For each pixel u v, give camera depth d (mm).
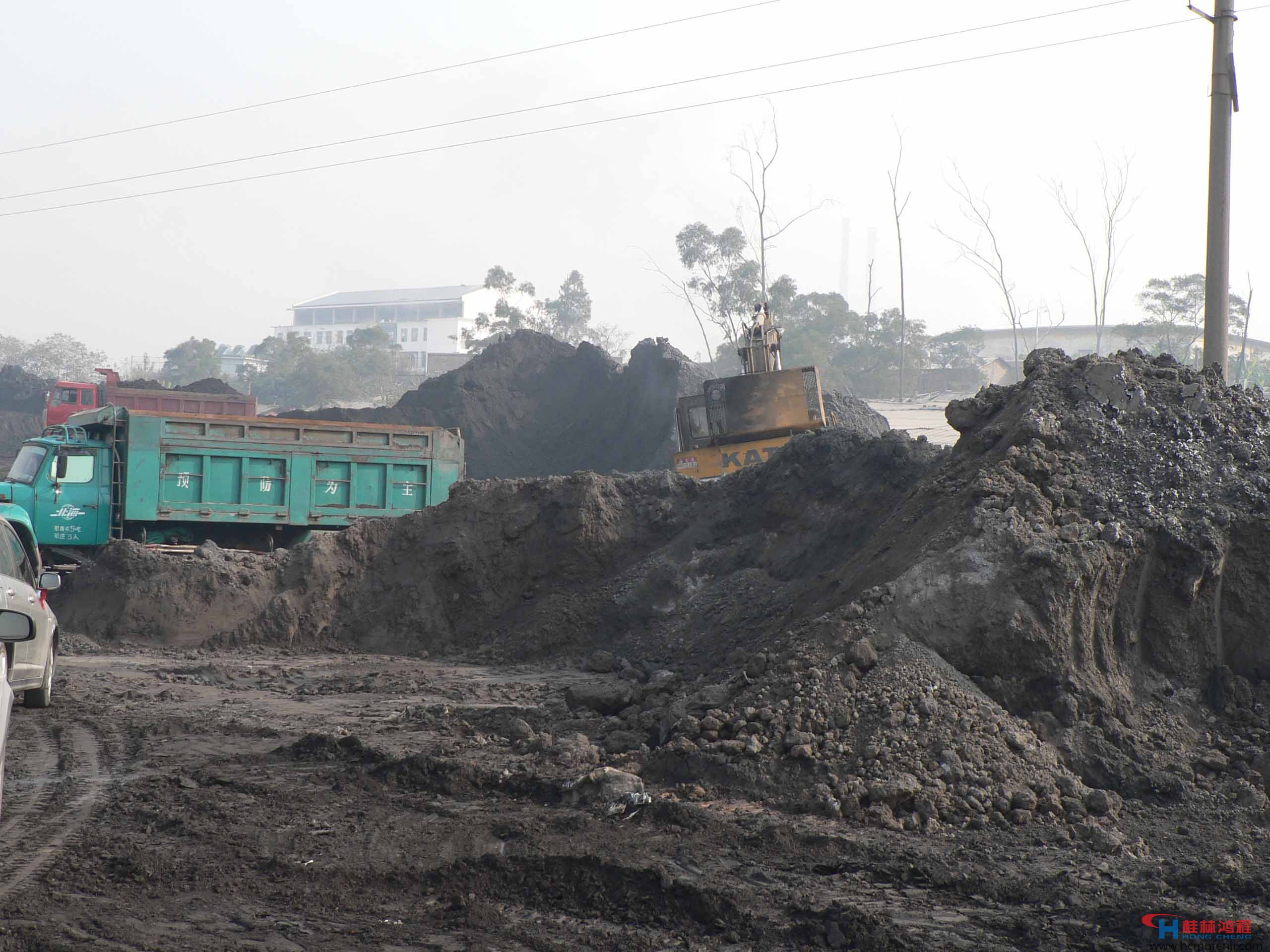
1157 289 72000
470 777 8281
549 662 15477
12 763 9062
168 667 14547
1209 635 8969
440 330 149750
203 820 7414
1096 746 8000
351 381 95812
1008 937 5320
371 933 5473
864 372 75750
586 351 51906
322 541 18109
